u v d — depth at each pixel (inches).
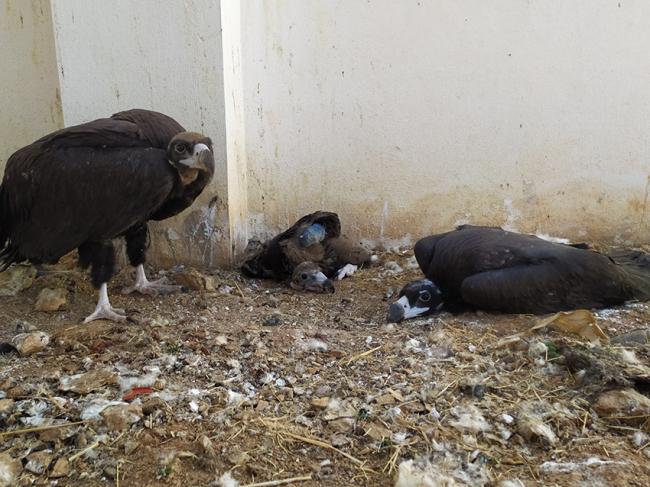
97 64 70.2
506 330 56.4
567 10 74.7
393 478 38.7
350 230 82.8
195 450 41.3
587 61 76.3
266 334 56.4
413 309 61.1
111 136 59.5
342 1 75.0
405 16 75.3
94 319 60.8
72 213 58.6
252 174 81.1
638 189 80.4
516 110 78.0
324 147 80.0
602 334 53.1
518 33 75.6
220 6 67.2
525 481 38.1
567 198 80.9
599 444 41.0
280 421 44.1
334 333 57.4
